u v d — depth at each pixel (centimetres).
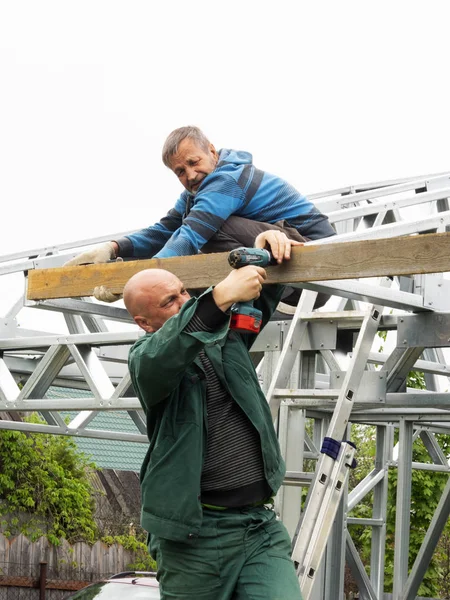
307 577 396
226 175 458
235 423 323
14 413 1331
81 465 1370
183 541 312
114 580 741
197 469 312
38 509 1254
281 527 327
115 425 1822
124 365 961
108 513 1377
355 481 1509
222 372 322
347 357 602
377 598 954
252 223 467
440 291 538
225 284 297
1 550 1211
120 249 514
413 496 1337
